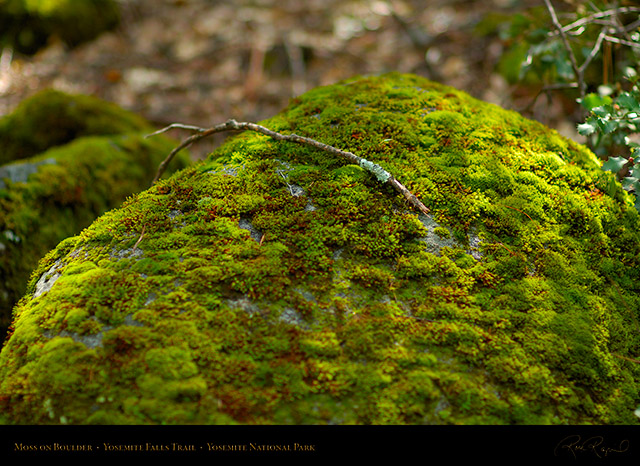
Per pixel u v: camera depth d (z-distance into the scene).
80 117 2.16
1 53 3.20
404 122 1.50
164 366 1.28
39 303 1.34
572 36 1.84
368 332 1.31
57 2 3.32
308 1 4.21
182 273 1.34
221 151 1.48
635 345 1.36
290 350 1.30
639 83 1.64
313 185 1.42
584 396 1.31
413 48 3.24
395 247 1.37
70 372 1.28
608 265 1.40
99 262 1.36
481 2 3.44
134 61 3.38
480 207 1.41
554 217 1.42
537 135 1.51
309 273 1.34
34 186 1.71
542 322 1.33
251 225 1.39
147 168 1.89
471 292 1.35
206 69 3.29
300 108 1.55
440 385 1.29
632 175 1.44
